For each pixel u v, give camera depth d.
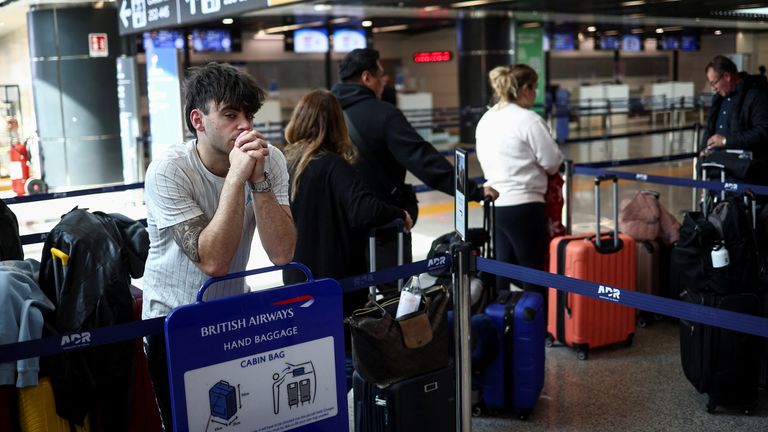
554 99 24.59
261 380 2.53
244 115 2.40
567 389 4.53
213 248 2.35
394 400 3.25
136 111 12.37
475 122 20.09
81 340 2.50
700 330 4.10
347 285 3.11
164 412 2.70
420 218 9.63
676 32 28.94
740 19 19.48
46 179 13.59
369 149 4.32
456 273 3.34
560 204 5.45
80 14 13.21
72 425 2.97
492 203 4.60
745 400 4.14
